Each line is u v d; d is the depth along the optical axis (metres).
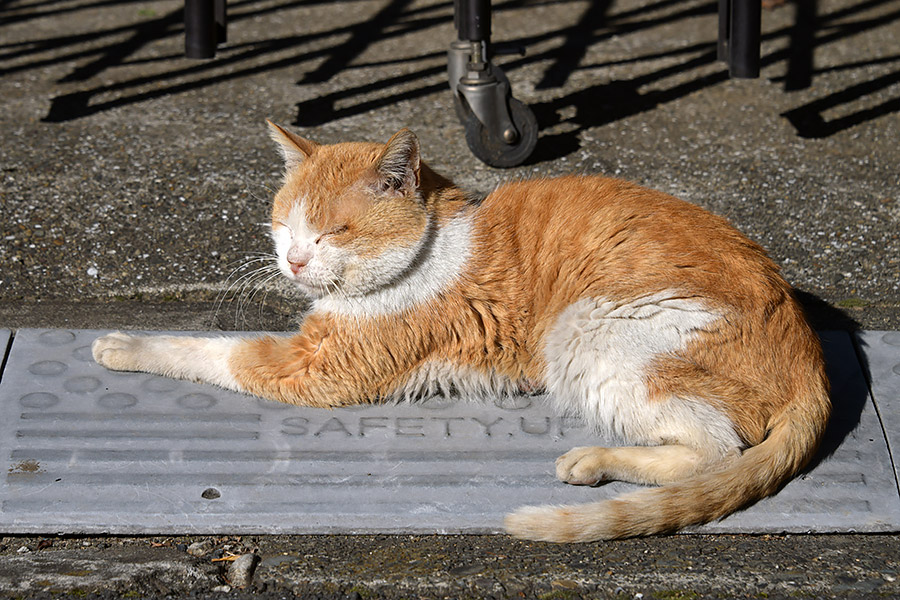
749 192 4.71
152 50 6.57
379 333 3.11
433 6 7.40
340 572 2.50
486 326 3.14
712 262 2.93
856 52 6.43
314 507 2.72
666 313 2.85
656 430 2.87
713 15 7.12
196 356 3.23
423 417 3.16
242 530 2.66
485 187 4.70
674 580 2.47
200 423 3.05
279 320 3.76
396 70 6.23
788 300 2.95
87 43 6.68
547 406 3.23
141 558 2.56
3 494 2.69
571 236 3.10
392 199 3.01
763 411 2.83
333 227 2.97
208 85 6.00
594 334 2.93
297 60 6.41
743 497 2.69
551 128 5.42
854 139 5.30
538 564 2.56
